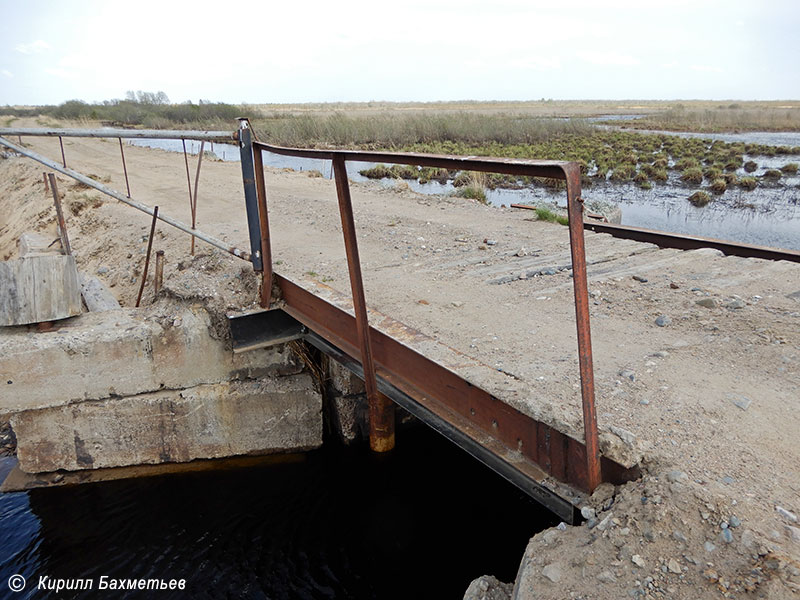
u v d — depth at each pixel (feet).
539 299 17.52
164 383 20.07
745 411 10.79
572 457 9.64
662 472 8.91
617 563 7.95
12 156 80.74
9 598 15.46
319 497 19.11
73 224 40.50
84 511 18.81
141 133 18.66
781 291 17.35
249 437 21.09
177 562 16.70
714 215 53.88
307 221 30.71
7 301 18.47
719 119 186.29
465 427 11.80
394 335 14.16
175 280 21.97
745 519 7.87
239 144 17.85
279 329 19.93
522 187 66.54
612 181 72.95
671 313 15.99
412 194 40.14
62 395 19.10
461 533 16.87
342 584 15.57
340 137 113.09
